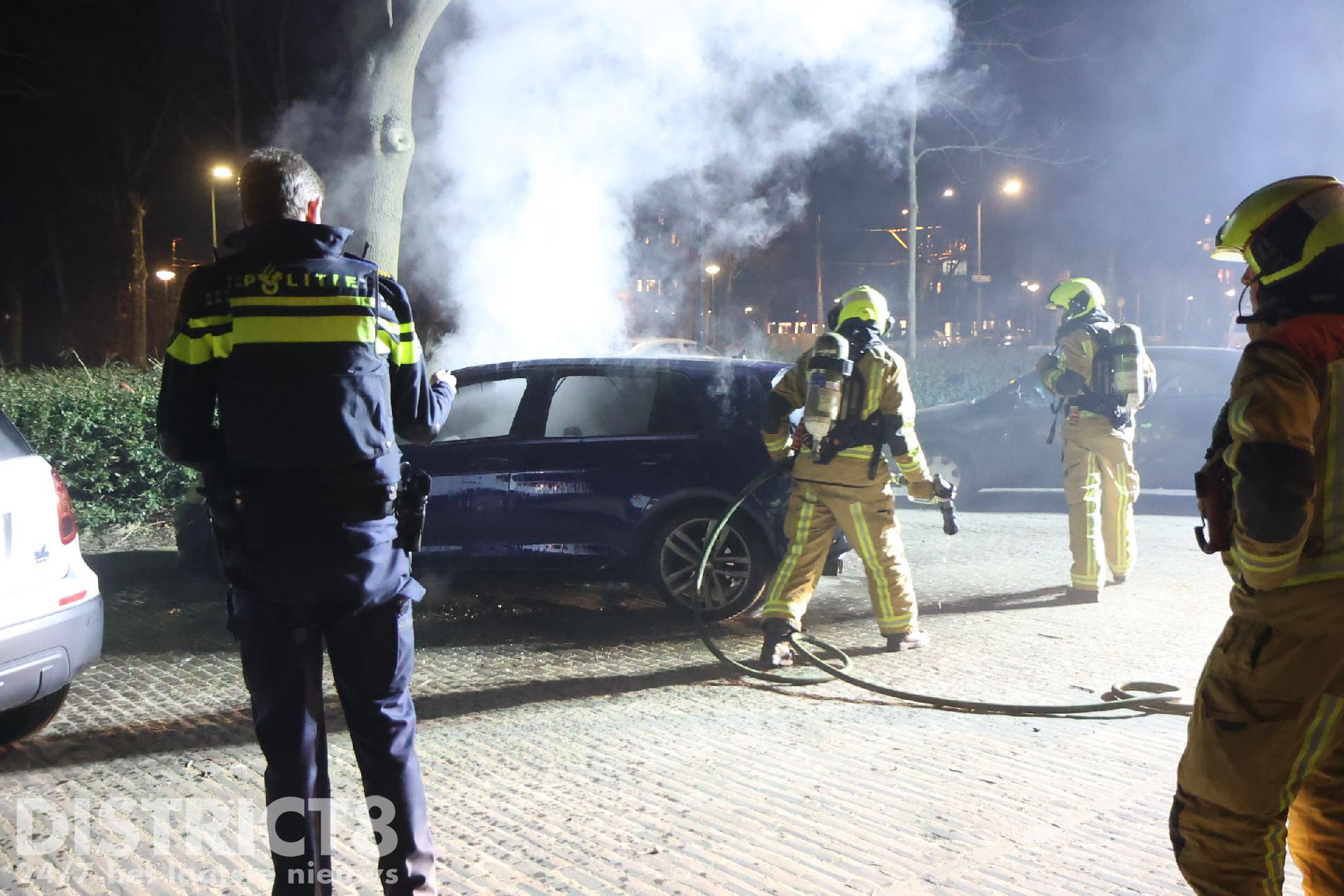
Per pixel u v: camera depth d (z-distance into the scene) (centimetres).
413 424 288
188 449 270
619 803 381
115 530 911
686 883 321
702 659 571
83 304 3822
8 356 3656
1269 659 220
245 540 268
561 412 662
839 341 525
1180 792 238
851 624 648
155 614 670
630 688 523
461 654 584
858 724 465
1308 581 217
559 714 483
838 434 541
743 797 386
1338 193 225
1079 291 697
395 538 279
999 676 535
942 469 1130
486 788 395
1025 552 872
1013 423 1095
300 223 269
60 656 413
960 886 319
